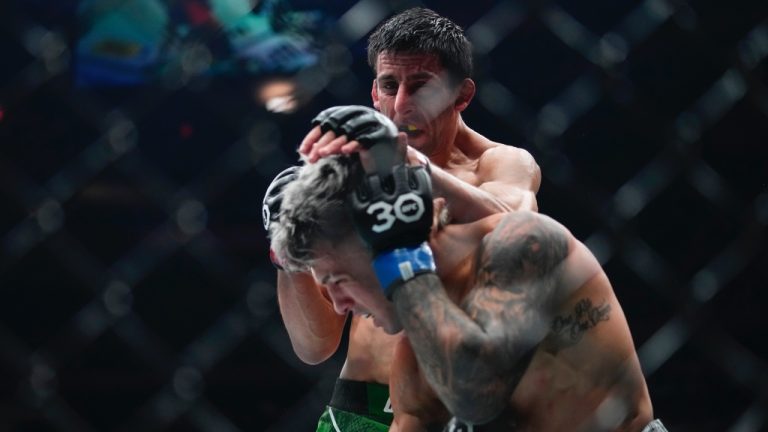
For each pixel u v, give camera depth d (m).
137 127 9.21
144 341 9.88
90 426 9.72
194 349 9.92
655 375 9.80
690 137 6.78
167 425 9.72
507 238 4.41
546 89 8.79
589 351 4.66
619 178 9.38
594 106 9.27
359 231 4.31
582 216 9.42
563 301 4.56
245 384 9.91
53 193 8.68
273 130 7.78
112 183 9.45
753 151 9.59
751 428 8.07
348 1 7.20
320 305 5.86
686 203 9.84
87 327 9.83
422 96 5.91
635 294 9.77
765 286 9.37
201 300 10.05
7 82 8.49
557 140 7.42
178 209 7.35
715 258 9.64
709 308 9.32
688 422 9.72
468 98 6.24
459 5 8.19
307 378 9.89
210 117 9.37
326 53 6.86
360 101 8.63
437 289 4.26
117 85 7.46
